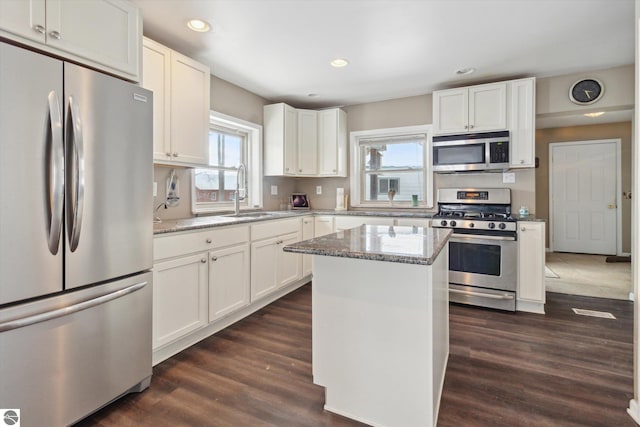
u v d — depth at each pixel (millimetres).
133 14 1808
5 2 1277
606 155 5414
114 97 1585
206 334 2424
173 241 2076
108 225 1568
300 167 3990
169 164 2422
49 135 1329
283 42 2529
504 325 2650
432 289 1373
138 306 1739
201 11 2102
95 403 1526
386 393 1462
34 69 1288
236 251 2641
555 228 5809
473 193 3555
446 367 1984
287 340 2371
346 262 1520
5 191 1219
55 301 1366
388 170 4195
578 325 2627
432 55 2773
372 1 2012
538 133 5832
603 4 2057
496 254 3012
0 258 1210
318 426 1493
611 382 1812
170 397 1710
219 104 3275
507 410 1587
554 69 3078
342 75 3213
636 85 1552
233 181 3594
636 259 1556
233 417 1557
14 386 1258
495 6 2074
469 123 3275
